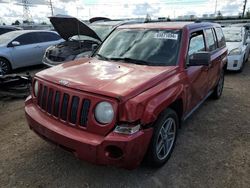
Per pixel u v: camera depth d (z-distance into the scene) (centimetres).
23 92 615
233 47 876
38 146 379
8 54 880
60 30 853
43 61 804
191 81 379
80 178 308
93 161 262
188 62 374
